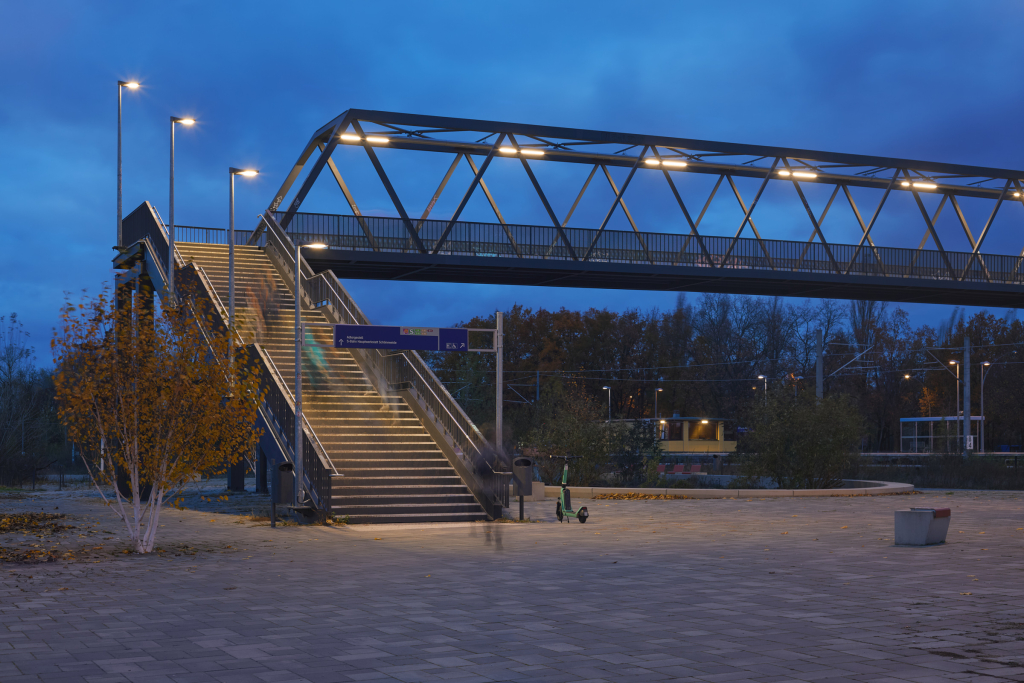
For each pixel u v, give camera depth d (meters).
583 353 87.44
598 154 40.41
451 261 37.53
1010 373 86.94
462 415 23.17
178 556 15.22
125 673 7.29
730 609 10.02
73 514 24.72
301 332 21.91
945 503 26.27
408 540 17.38
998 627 8.98
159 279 32.22
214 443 16.86
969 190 47.50
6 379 63.88
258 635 8.77
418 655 7.91
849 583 11.82
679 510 24.09
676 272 40.44
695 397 88.50
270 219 35.38
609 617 9.61
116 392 16.31
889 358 89.50
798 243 42.91
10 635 8.80
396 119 36.12
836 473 31.73
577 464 33.00
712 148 40.75
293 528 19.88
